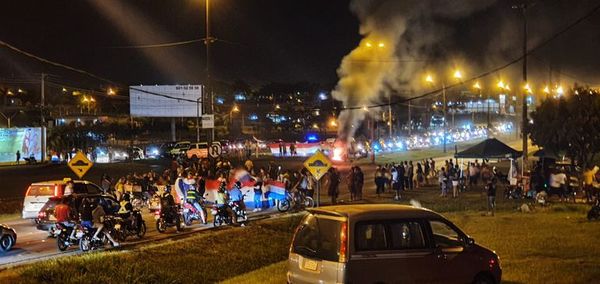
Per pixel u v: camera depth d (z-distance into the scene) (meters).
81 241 18.52
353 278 9.87
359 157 63.47
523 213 26.45
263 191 30.14
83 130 76.62
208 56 38.81
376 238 10.20
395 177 34.75
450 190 38.25
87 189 25.45
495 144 35.50
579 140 37.94
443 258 10.70
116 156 64.38
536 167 35.72
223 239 20.84
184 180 24.86
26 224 25.66
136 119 97.44
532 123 41.34
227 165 37.12
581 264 14.52
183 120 105.88
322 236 10.34
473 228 21.38
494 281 11.34
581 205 28.36
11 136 56.84
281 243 21.89
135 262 16.64
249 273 16.69
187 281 16.44
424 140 86.44
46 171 48.78
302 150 67.19
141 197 31.59
